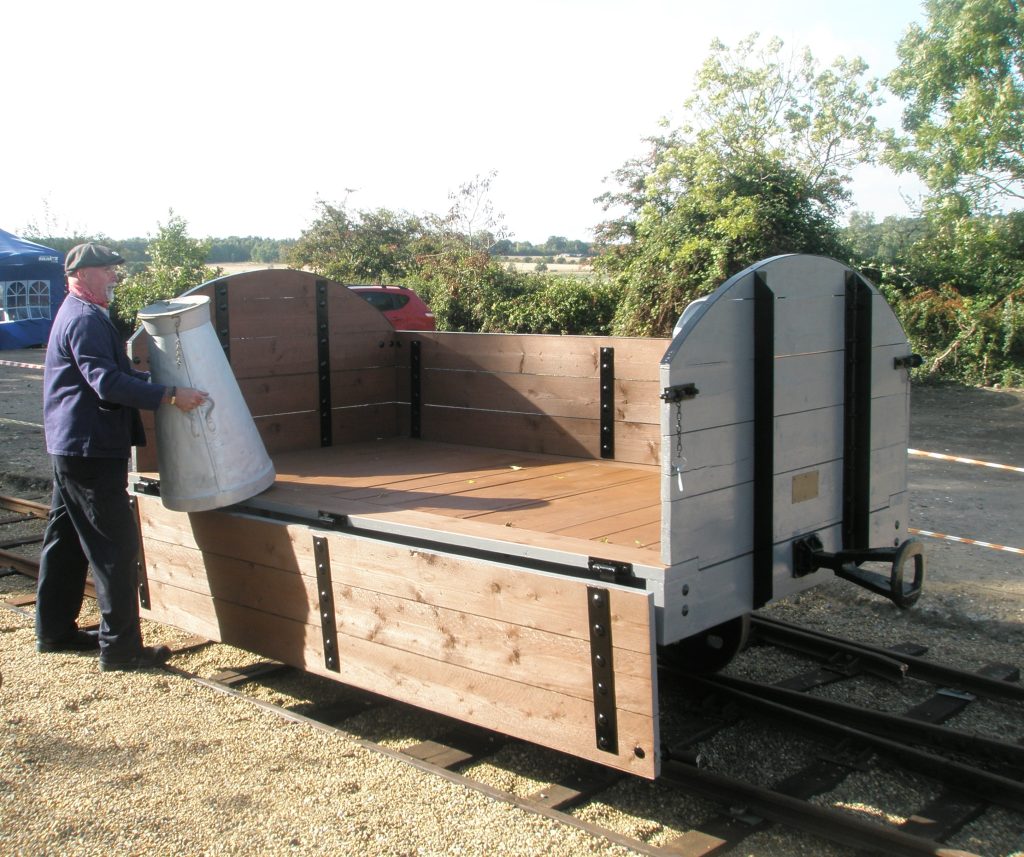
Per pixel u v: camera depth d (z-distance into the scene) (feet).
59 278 81.05
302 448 18.80
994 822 11.32
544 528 12.24
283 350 18.29
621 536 11.77
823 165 64.08
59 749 13.12
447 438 19.52
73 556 16.80
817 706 14.12
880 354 13.37
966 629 17.99
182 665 16.61
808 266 12.17
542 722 10.76
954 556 22.24
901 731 13.37
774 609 19.12
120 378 14.07
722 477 10.98
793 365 12.01
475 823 11.13
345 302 19.33
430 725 14.24
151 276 91.09
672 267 56.29
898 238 68.90
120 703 14.74
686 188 58.90
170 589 15.56
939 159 64.59
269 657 14.07
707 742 13.52
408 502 14.01
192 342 14.30
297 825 11.10
